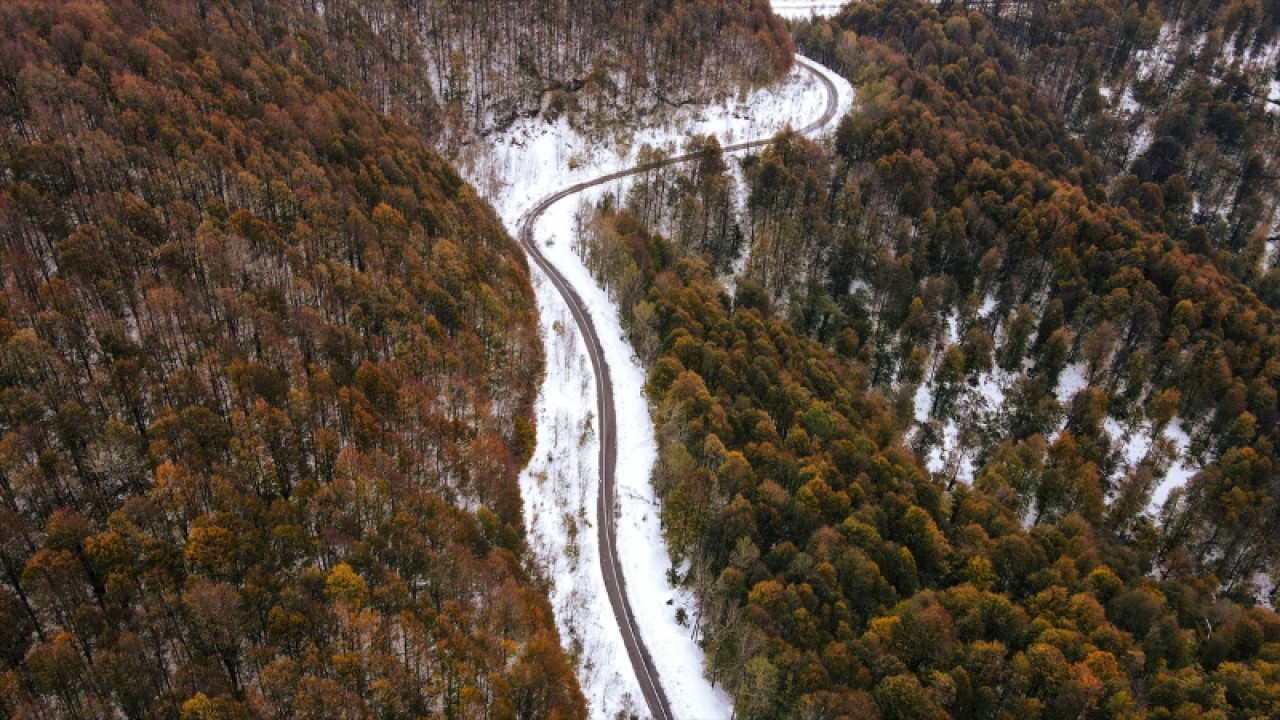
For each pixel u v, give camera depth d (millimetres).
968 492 161625
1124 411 198500
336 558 112625
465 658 104438
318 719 92000
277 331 136000
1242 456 177875
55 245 134750
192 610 94438
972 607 129000
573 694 111125
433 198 193500
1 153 148375
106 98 173125
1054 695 117250
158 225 146500
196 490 107500
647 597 134500
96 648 95188
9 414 110062
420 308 158000
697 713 120500
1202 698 121938
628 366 180125
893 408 187875
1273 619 141250
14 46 169750
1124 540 174125
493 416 149750
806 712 108250
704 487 137375
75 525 99500
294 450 118938
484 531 125562
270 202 166000
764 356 174000
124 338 125812
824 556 128625
